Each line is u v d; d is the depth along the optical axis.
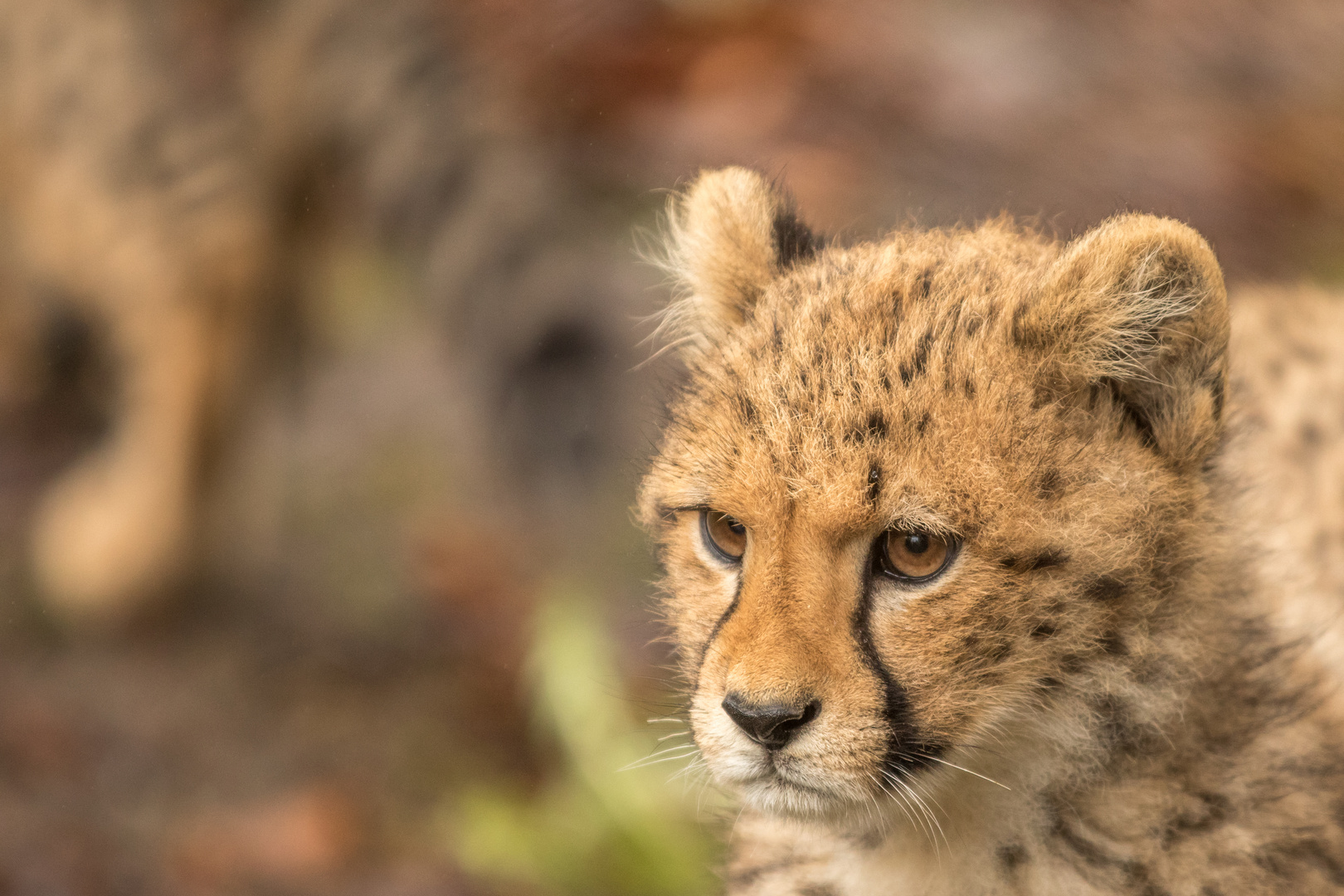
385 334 13.96
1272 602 6.69
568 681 9.67
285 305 11.86
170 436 11.53
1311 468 8.02
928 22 15.10
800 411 5.88
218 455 11.68
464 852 9.46
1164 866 6.12
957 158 13.13
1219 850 6.10
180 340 11.48
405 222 11.33
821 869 6.72
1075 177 12.98
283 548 12.34
